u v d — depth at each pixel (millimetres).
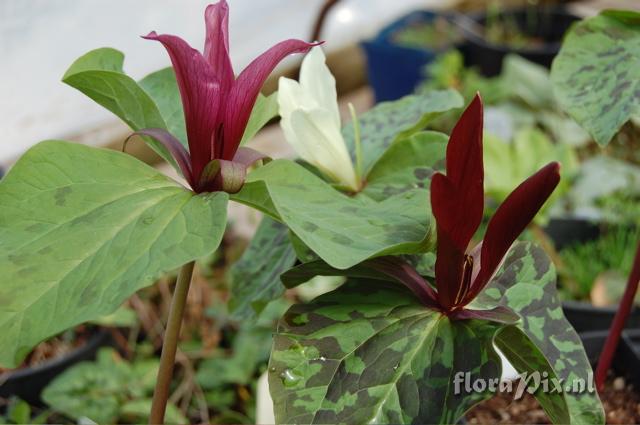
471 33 1629
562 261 971
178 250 434
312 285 1009
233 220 1130
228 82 468
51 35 1255
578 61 543
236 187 464
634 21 544
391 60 1399
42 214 450
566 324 504
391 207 479
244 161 481
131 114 499
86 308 422
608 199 1053
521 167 958
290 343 471
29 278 432
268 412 666
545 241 912
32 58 1234
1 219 448
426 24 1601
